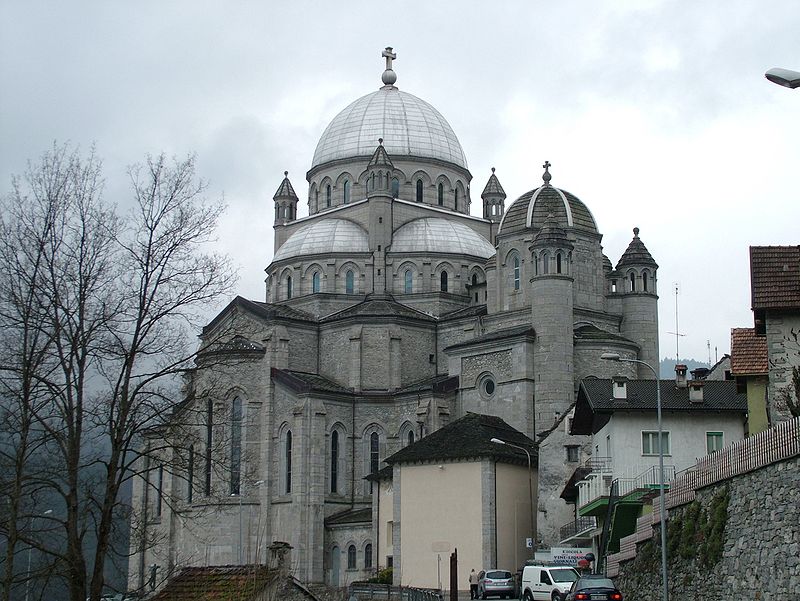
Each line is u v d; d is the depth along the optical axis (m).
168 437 49.06
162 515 117.75
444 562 92.44
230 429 112.62
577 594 52.66
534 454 96.19
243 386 117.69
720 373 104.06
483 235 135.75
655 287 113.19
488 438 94.94
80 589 42.38
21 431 43.56
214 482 114.25
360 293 125.38
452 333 119.00
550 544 91.31
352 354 117.81
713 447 71.81
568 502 90.25
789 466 40.72
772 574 40.88
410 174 133.12
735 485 46.12
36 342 45.22
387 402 115.94
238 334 57.66
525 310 109.12
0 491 42.72
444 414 110.06
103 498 48.38
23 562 65.69
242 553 112.50
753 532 43.28
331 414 114.44
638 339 111.62
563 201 111.44
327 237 127.25
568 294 104.88
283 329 118.88
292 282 127.19
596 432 79.69
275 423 116.12
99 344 46.31
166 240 47.81
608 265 121.50
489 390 107.88
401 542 95.25
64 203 46.94
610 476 70.38
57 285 45.94
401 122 135.25
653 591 54.53
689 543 50.41
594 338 105.19
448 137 137.62
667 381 76.38
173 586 43.00
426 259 124.75
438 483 94.19
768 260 55.53
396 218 129.00
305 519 110.69
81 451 47.91
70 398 44.53
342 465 114.12
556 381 102.88
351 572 108.06
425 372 119.62
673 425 72.06
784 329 53.22
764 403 60.72
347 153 134.25
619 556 63.34
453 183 135.88
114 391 45.72
